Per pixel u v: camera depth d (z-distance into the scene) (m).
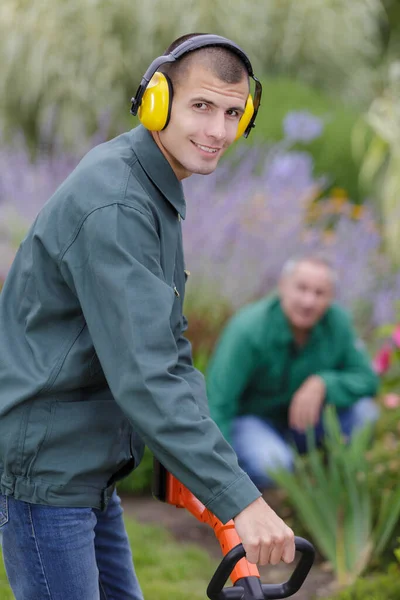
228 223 7.71
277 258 7.79
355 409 5.78
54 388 2.56
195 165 2.58
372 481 4.95
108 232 2.40
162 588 4.40
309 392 5.61
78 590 2.68
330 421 4.89
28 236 2.67
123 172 2.53
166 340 2.36
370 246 8.12
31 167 8.83
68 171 8.84
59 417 2.59
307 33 14.11
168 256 2.67
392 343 6.95
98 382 2.67
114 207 2.43
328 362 5.73
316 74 14.27
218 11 13.15
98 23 12.49
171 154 2.63
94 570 2.72
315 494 4.69
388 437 5.53
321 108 11.69
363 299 7.86
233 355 5.53
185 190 7.84
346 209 8.73
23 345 2.64
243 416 5.81
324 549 4.61
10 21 12.38
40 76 12.11
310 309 5.39
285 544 2.26
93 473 2.64
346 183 10.93
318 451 5.86
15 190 8.27
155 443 2.31
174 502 2.89
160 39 12.91
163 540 5.12
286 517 5.24
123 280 2.36
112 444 2.68
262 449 5.56
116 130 12.21
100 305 2.40
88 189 2.47
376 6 16.00
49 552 2.64
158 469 2.94
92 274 2.41
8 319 2.70
